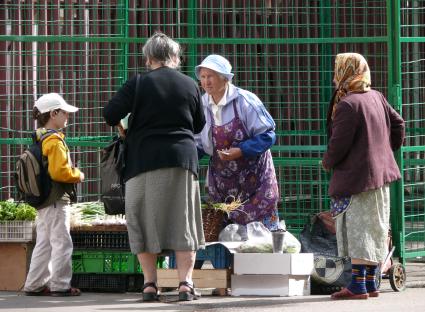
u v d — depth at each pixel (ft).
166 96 60.75
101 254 69.67
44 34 88.22
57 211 66.08
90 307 60.95
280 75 91.30
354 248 61.82
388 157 62.90
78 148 88.38
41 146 65.82
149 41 62.28
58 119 66.33
